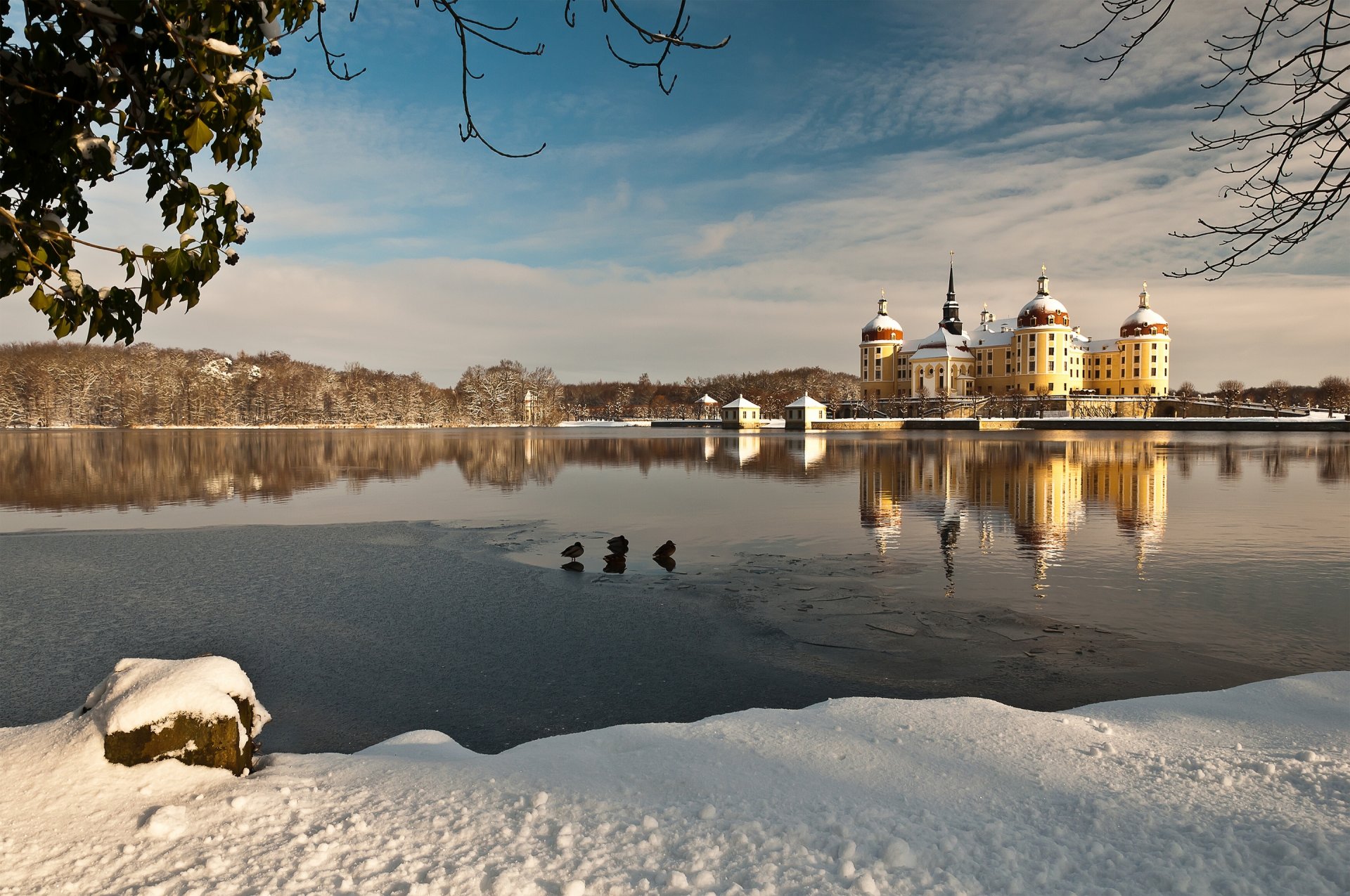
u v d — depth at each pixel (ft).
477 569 51.19
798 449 202.28
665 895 10.20
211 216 12.58
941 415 407.44
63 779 13.19
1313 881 10.50
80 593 43.98
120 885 10.45
